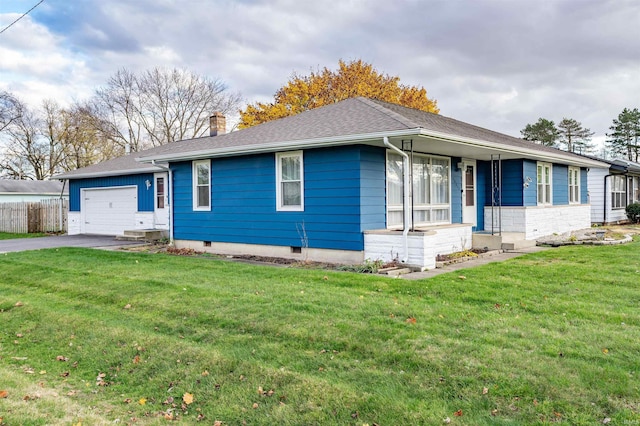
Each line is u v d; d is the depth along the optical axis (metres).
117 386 4.75
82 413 4.12
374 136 9.48
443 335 5.10
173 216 14.83
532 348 4.64
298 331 5.45
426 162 12.28
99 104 38.78
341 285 7.74
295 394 4.12
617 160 24.59
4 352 5.92
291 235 11.63
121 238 18.55
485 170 14.85
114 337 5.91
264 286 7.75
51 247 15.22
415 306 6.21
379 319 5.68
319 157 10.97
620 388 3.78
